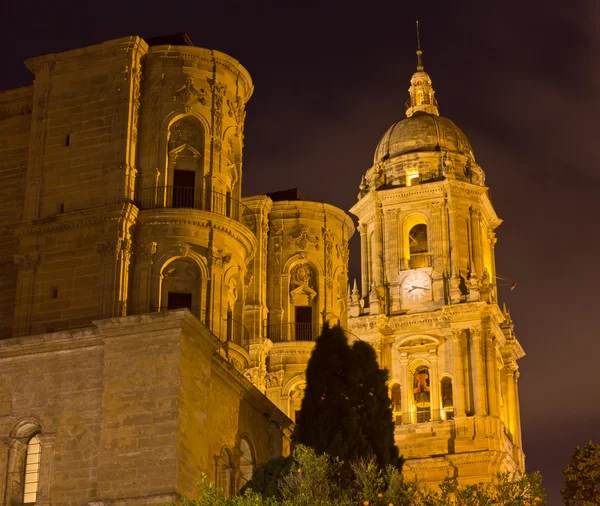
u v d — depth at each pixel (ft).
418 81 382.22
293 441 177.27
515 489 151.64
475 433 316.40
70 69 198.39
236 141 204.54
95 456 161.38
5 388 168.86
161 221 189.47
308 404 171.32
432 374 329.72
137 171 192.95
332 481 147.13
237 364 195.31
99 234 186.91
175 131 197.26
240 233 197.36
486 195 353.72
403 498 144.05
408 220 351.25
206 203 194.08
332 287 265.13
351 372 171.83
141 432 158.71
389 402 173.27
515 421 340.80
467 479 310.45
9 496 162.91
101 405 163.73
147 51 199.11
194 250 190.39
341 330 176.76
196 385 165.68
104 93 195.11
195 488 160.45
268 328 258.98
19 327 185.78
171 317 163.02
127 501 155.02
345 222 273.75
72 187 191.52
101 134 192.85
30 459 165.99
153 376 161.17
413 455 319.47
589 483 222.07
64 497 160.25
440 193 347.97
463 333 328.90
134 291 186.80
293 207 266.36
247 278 229.04
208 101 199.62
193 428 162.91
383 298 343.05
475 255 343.05
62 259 187.62
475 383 322.96
